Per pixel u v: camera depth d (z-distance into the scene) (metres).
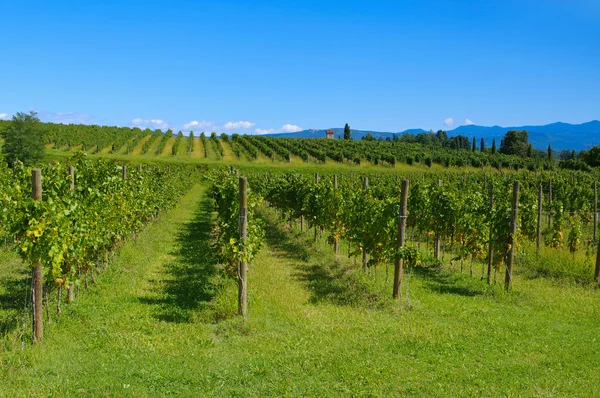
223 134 85.50
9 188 13.80
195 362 6.85
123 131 82.50
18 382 5.91
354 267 13.21
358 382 6.25
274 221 24.42
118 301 9.98
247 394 5.94
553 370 6.84
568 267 13.12
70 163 10.52
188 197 39.09
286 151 64.25
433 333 8.35
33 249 7.26
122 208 13.47
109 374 6.30
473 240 13.30
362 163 63.78
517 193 11.63
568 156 114.31
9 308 9.16
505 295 11.15
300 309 9.70
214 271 13.19
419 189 15.36
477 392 6.04
